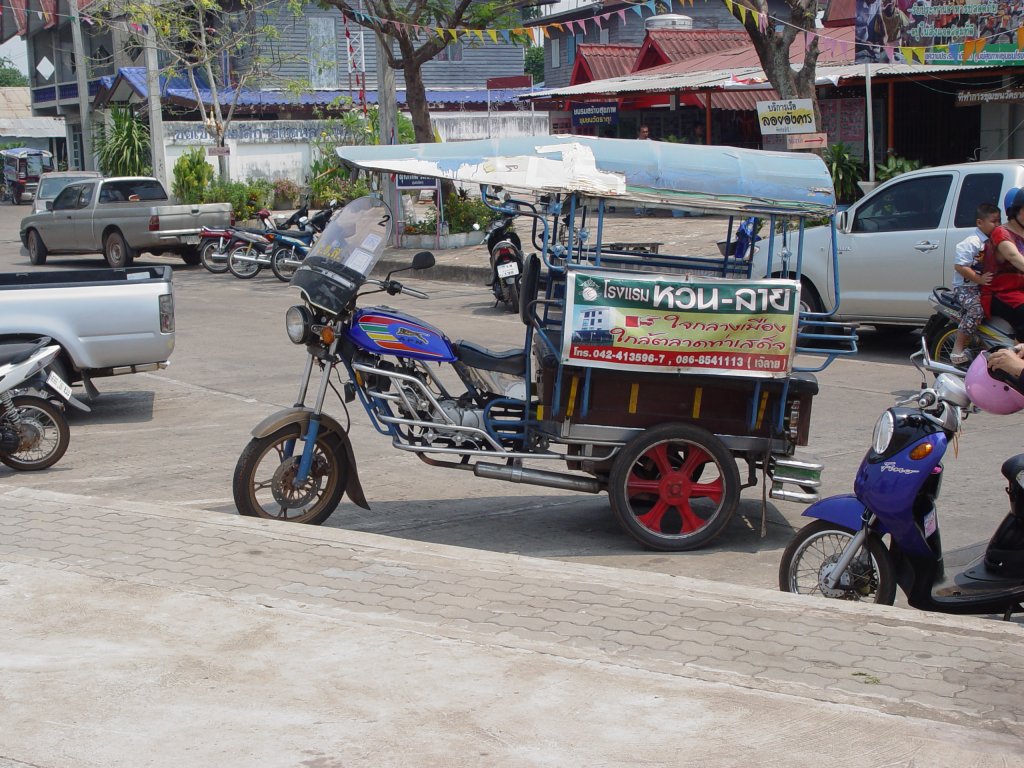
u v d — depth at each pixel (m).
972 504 7.18
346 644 4.49
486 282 19.20
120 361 9.77
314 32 39.22
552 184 6.29
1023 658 4.38
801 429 6.55
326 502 6.69
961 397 4.96
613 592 5.16
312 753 3.58
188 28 29.73
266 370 12.11
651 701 3.95
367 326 6.49
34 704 3.96
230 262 21.17
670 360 6.26
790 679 4.15
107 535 6.03
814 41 16.41
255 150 34.56
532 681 4.12
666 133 31.91
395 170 6.35
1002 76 20.20
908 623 4.77
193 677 4.18
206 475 8.12
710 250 16.52
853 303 12.38
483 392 6.88
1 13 48.44
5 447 8.18
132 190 23.55
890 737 3.66
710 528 6.48
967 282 9.84
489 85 31.47
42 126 62.00
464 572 5.45
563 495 7.74
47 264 24.42
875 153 24.09
